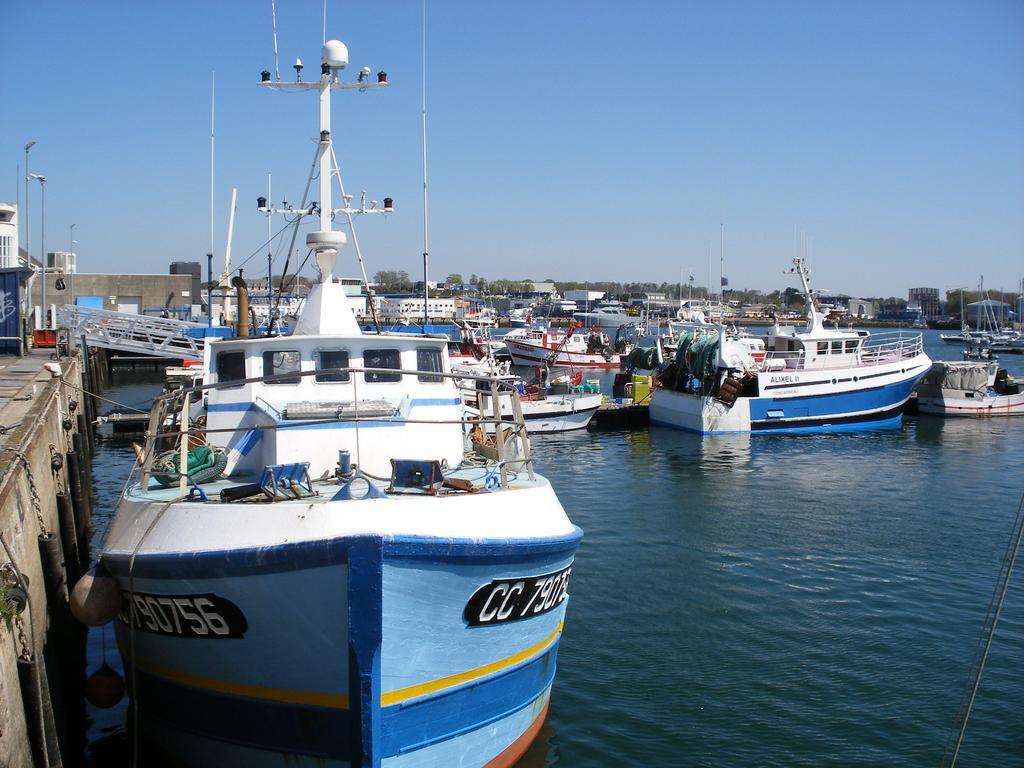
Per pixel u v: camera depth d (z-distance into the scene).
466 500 9.20
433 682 8.67
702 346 39.38
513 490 9.94
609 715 11.73
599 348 74.75
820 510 23.45
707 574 17.64
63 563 12.42
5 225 56.00
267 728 8.73
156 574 8.69
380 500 8.70
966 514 23.00
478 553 8.38
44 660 9.36
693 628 14.77
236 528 8.53
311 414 10.58
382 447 10.84
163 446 12.62
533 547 9.03
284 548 7.92
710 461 31.42
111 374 58.59
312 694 8.40
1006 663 13.29
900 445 35.41
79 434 22.23
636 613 15.47
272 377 10.10
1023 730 11.28
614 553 19.14
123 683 11.20
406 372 10.37
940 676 12.88
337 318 12.23
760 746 10.97
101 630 14.77
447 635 8.60
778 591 16.62
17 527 9.38
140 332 49.22
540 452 33.12
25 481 10.89
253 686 8.65
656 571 17.83
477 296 164.25
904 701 12.11
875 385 40.06
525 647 9.72
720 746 10.95
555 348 65.25
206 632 8.68
